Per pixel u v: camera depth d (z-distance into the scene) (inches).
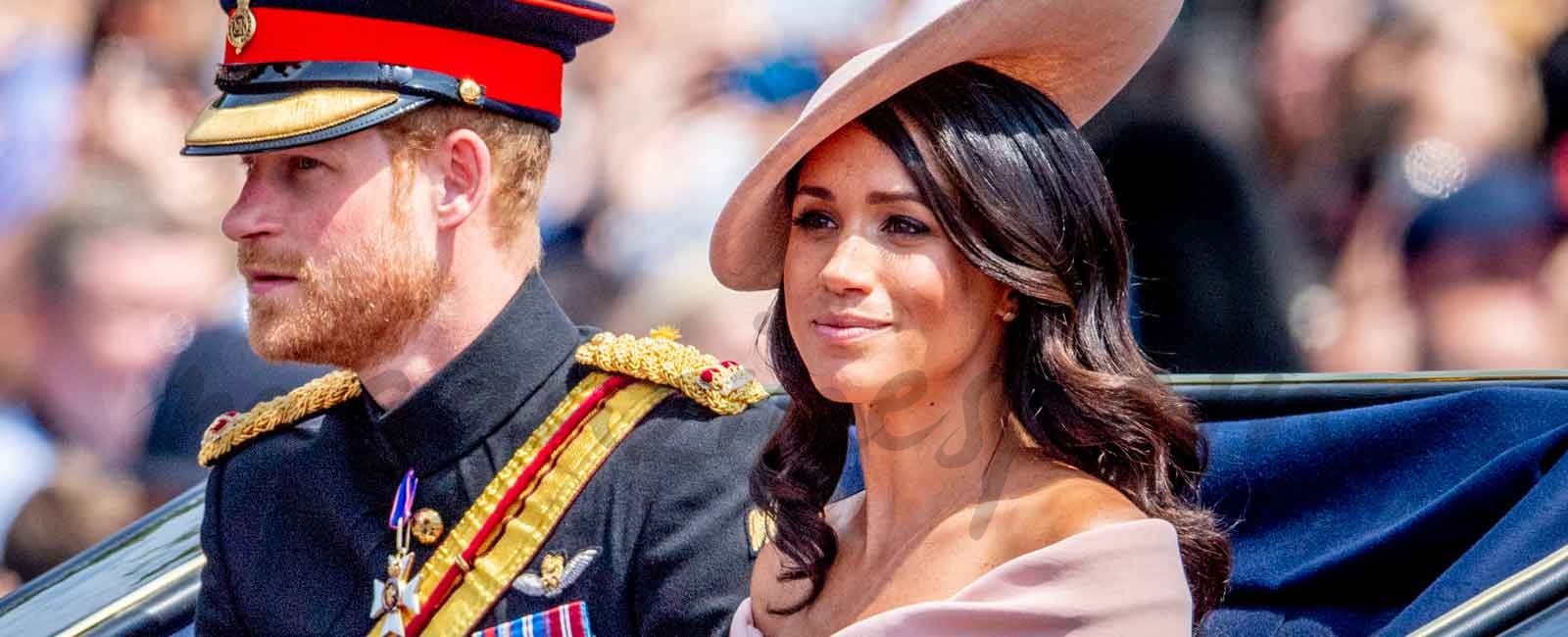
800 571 355.3
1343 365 720.3
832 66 788.6
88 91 841.5
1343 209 738.2
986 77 325.7
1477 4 751.7
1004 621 309.7
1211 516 337.4
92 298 805.9
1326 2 737.6
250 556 429.1
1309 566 381.4
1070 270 324.5
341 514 419.2
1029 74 342.3
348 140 398.9
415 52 402.6
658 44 787.4
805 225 333.1
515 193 416.5
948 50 318.0
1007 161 319.6
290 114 397.7
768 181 333.4
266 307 401.1
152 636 446.9
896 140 320.2
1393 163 738.8
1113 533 310.3
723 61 786.2
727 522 401.1
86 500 787.4
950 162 317.7
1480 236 738.2
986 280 327.9
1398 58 741.3
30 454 790.5
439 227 406.6
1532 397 383.6
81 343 802.8
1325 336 717.9
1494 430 383.6
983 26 318.3
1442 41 743.7
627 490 405.4
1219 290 678.5
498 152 411.8
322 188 399.5
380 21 402.0
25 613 456.1
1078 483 323.3
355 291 399.5
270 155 402.3
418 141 403.2
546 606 401.7
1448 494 370.3
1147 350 681.0
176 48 857.5
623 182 774.5
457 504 408.5
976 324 327.9
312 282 398.9
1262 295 682.8
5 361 802.2
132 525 486.3
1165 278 680.4
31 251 812.0
